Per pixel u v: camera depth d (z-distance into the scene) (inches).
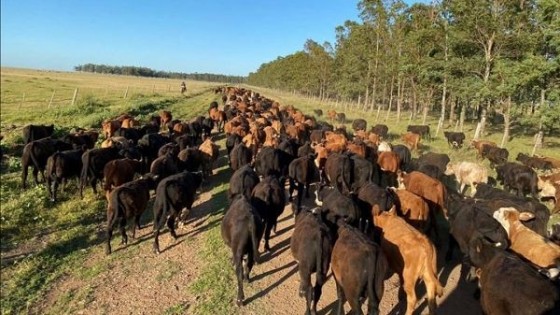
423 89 1588.3
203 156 688.4
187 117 1391.5
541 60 830.5
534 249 319.3
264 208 417.7
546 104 852.6
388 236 315.6
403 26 1571.1
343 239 297.6
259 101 1752.0
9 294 361.4
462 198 441.1
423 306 333.4
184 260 423.2
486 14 1105.4
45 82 2910.9
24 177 616.4
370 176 565.6
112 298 358.0
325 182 635.5
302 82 3139.8
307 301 309.3
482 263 314.7
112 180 544.4
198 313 331.9
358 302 271.7
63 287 378.6
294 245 327.6
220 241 454.9
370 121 1649.9
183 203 464.4
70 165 587.5
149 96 1990.7
